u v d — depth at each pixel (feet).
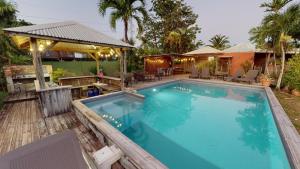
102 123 11.28
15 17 35.14
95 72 42.45
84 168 4.46
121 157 8.39
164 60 59.06
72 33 17.90
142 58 56.54
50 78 28.17
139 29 37.63
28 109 17.02
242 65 45.24
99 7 34.24
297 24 24.06
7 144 10.04
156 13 80.79
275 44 28.94
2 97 20.03
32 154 4.23
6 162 3.89
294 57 26.43
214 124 17.44
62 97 15.94
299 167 7.64
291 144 9.56
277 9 25.82
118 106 22.53
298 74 23.49
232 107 22.84
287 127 11.91
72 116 15.25
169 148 12.78
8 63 30.76
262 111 21.02
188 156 11.64
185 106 23.56
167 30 79.82
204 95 29.63
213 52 40.78
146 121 18.35
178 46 79.15
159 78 41.45
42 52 14.82
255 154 11.85
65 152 4.61
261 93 27.73
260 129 16.11
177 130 16.03
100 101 21.22
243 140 13.92
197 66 52.49
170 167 10.51
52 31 16.19
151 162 7.15
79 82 27.04
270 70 39.22
